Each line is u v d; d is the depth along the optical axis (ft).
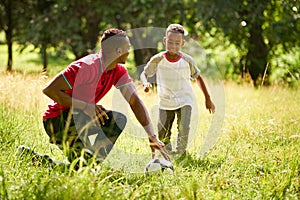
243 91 32.76
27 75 27.84
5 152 16.39
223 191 14.28
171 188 14.19
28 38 47.19
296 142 19.69
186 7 45.62
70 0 46.70
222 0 43.37
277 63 45.29
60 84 14.76
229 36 46.68
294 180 15.07
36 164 15.29
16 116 20.84
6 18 48.96
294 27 43.75
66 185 12.14
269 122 20.35
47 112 15.65
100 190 12.46
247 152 18.03
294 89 33.99
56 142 15.79
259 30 45.09
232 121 22.62
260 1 43.06
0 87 23.35
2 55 73.92
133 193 12.76
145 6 45.21
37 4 49.21
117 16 48.57
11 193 12.29
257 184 15.01
